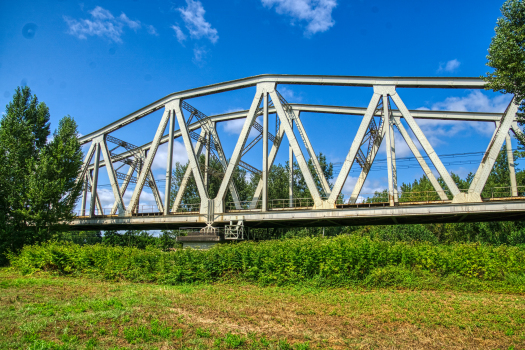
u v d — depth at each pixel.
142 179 41.62
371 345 9.46
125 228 45.81
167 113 40.84
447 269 17.69
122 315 11.91
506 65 22.34
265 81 35.16
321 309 13.19
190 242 31.78
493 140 29.95
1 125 33.88
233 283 18.38
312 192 31.23
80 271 22.31
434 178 32.38
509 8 22.52
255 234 46.97
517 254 17.86
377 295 15.43
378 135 37.31
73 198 34.59
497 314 12.48
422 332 10.59
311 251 18.00
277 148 41.25
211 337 9.91
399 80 31.27
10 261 27.03
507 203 26.03
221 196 34.78
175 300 14.41
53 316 11.70
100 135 47.50
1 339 9.30
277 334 10.27
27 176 32.28
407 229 41.78
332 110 39.62
